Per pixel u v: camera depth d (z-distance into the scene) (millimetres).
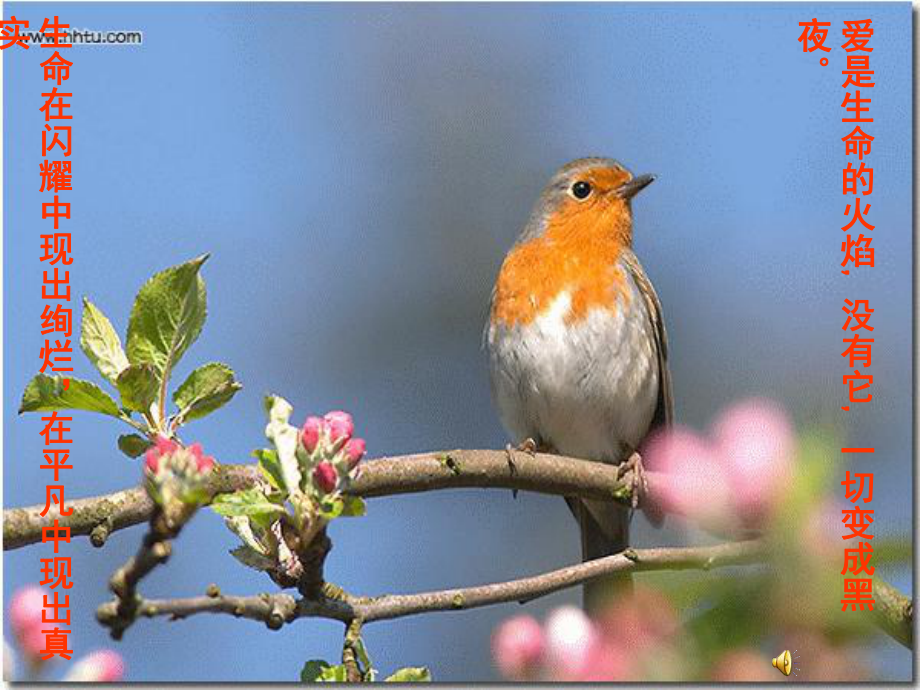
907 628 4516
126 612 4941
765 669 3814
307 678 5738
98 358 6309
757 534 3979
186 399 6316
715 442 4387
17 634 5402
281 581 6113
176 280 6270
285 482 5664
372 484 7359
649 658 3877
